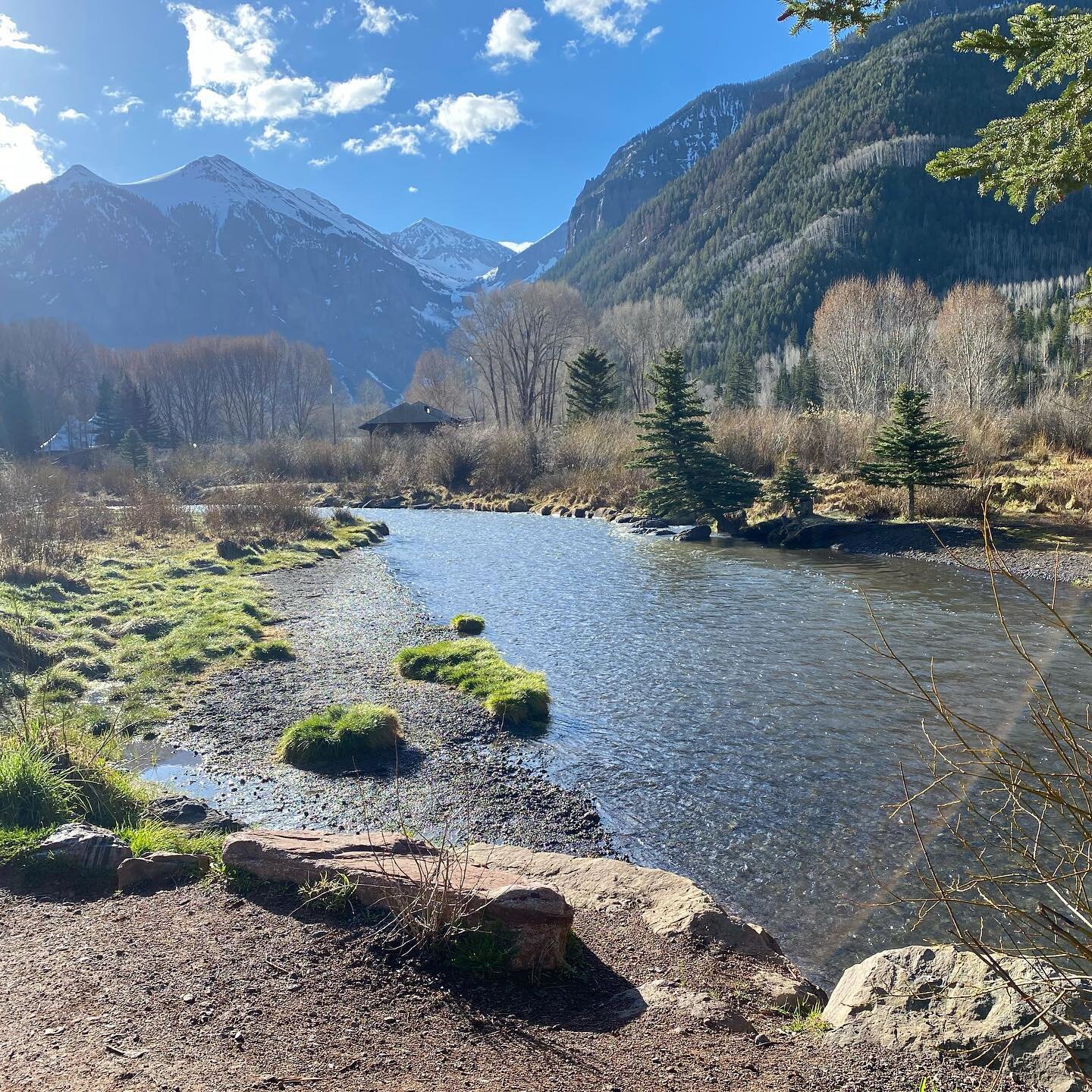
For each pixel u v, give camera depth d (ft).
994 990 11.60
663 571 70.54
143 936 14.21
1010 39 14.32
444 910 13.99
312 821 24.73
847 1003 12.73
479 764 29.58
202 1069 10.21
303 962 13.23
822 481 107.86
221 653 43.39
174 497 106.42
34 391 304.30
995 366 156.46
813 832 24.04
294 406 357.61
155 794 24.06
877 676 39.01
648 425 99.96
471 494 152.56
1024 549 69.77
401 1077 10.34
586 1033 11.87
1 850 17.74
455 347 284.82
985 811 24.56
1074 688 36.27
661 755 30.25
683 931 15.93
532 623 51.83
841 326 208.74
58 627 46.11
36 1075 9.89
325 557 81.30
